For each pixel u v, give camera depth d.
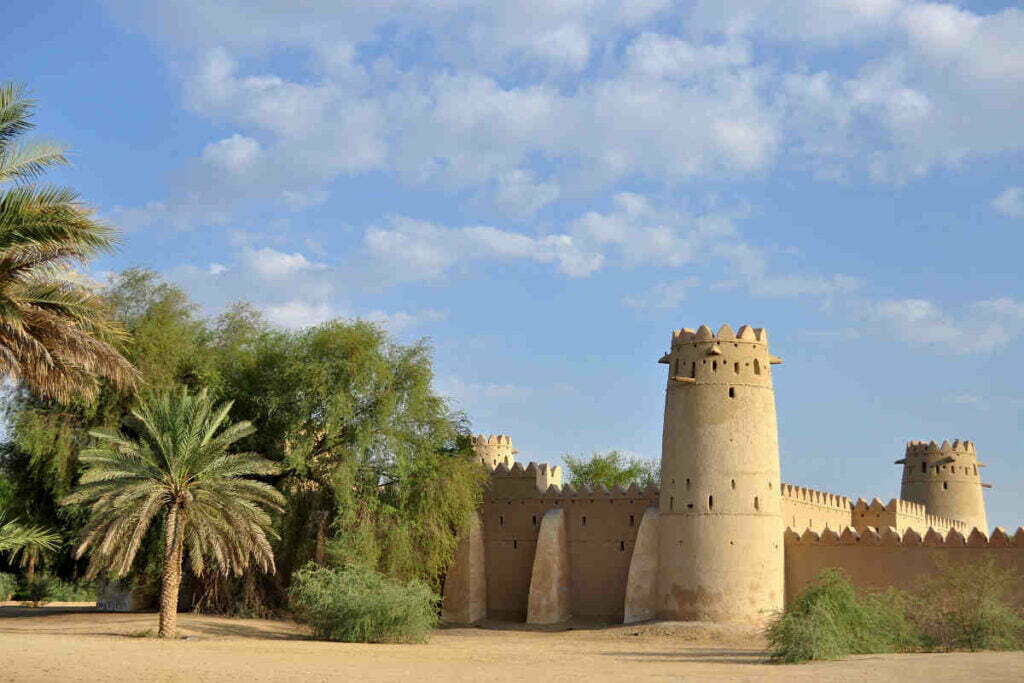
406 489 49.22
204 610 47.19
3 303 21.02
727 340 49.19
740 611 46.25
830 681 24.14
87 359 22.42
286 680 23.78
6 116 20.59
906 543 46.78
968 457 82.50
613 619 52.78
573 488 55.41
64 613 48.16
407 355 50.88
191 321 49.06
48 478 44.53
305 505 48.91
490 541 56.22
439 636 45.09
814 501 57.50
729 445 47.97
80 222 21.16
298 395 48.00
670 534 48.47
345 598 39.34
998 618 37.03
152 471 36.28
